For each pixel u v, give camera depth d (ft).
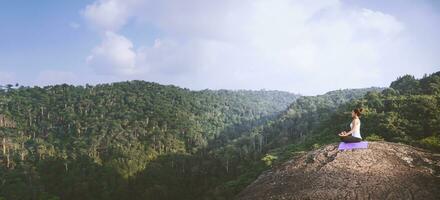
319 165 36.65
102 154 377.50
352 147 37.73
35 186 299.58
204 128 515.91
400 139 202.59
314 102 540.93
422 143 152.56
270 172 40.34
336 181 33.55
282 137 380.99
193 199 321.11
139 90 609.42
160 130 451.53
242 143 407.85
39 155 360.07
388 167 34.22
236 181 264.93
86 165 344.28
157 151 407.85
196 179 351.67
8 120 449.06
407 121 225.56
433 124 208.95
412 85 341.00
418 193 30.71
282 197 34.17
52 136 421.59
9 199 279.08
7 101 512.63
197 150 432.25
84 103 512.22
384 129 224.94
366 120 253.24
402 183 31.99
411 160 35.14
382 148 37.22
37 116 482.28
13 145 375.25
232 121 618.44
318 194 32.58
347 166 35.09
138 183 336.90
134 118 478.18
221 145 453.58
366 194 31.50
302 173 36.52
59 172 337.93
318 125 350.23
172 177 344.28
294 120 444.96
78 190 309.22
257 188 38.09
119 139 407.44
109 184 323.16
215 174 356.38
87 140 400.67
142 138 428.15
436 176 32.58
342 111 311.47
